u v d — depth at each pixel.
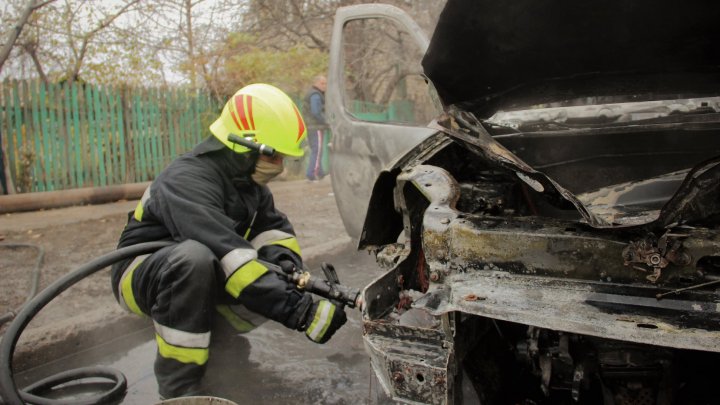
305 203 7.57
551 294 1.68
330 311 2.41
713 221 1.59
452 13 1.97
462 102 2.41
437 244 1.92
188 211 2.45
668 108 2.29
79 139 8.12
